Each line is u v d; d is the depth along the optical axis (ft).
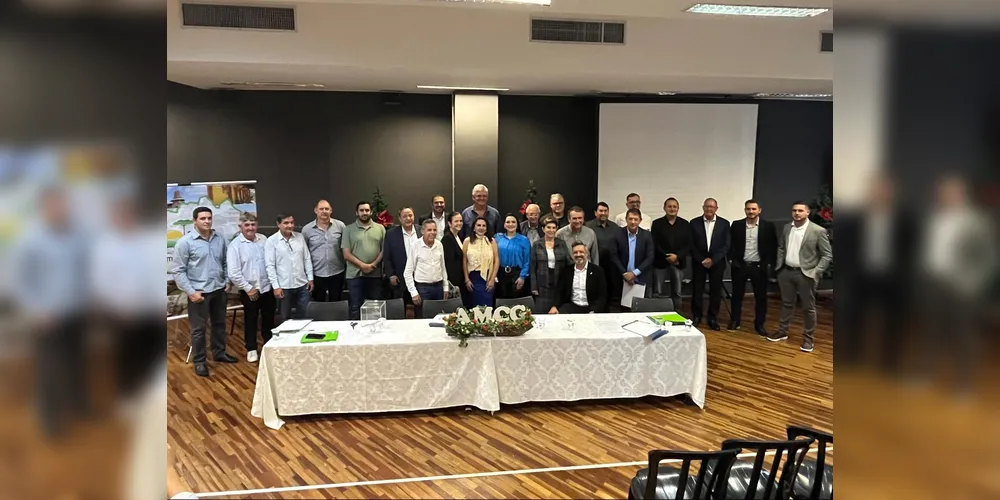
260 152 22.99
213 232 15.78
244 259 16.16
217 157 22.56
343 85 21.18
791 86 21.24
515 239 17.29
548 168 24.82
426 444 11.34
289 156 23.26
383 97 23.56
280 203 23.36
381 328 13.39
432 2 13.55
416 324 13.84
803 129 26.23
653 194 24.82
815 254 17.30
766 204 26.25
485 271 16.78
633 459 10.79
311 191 23.57
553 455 10.93
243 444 11.35
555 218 19.72
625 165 24.57
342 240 17.87
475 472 10.29
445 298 16.79
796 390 14.34
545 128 24.66
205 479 10.05
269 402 12.05
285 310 16.76
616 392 12.98
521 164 24.63
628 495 9.16
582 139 24.97
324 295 18.22
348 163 23.73
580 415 12.75
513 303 14.93
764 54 19.12
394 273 17.40
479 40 17.60
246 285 16.06
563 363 12.80
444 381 12.59
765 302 19.56
